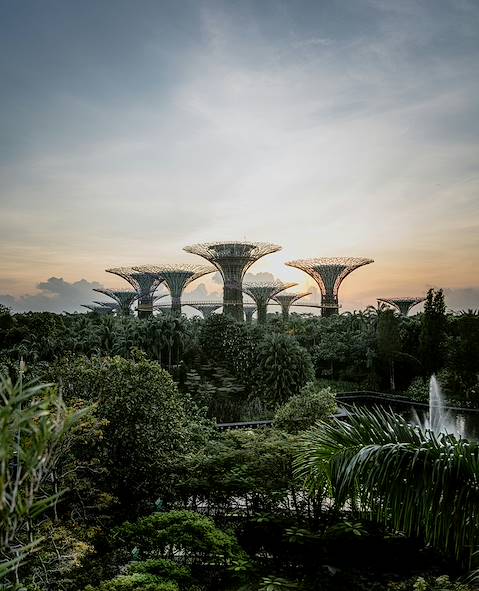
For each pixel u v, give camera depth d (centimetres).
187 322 4253
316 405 1580
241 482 887
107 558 816
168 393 1125
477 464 422
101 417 981
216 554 785
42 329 3556
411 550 724
